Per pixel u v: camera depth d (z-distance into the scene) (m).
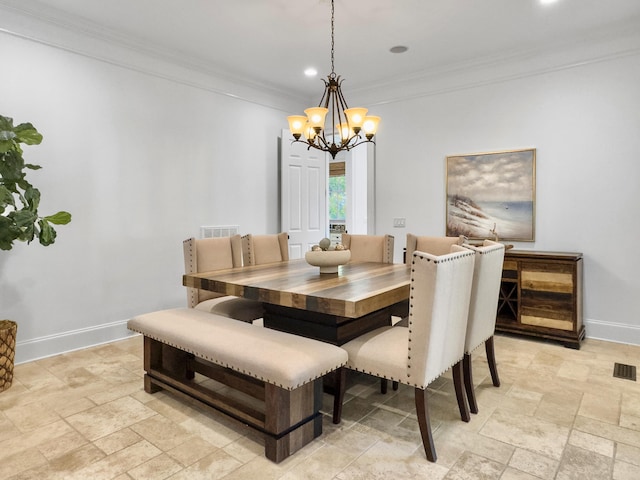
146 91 3.87
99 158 3.55
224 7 3.14
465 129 4.38
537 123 3.95
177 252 4.16
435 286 1.81
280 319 2.82
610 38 3.54
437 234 4.61
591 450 1.96
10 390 2.63
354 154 7.06
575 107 3.76
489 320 2.57
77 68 3.40
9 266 3.07
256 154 4.96
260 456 1.93
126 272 3.76
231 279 2.63
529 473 1.78
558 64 3.81
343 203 7.53
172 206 4.11
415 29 3.52
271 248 3.75
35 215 2.49
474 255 2.23
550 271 3.53
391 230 4.95
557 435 2.09
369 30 3.54
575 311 3.44
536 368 3.02
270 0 3.03
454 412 2.36
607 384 2.72
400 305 3.17
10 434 2.10
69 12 3.22
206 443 2.04
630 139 3.52
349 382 2.84
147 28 3.50
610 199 3.63
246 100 4.81
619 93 3.55
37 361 3.16
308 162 5.46
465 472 1.80
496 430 2.15
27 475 1.77
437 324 1.88
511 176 4.10
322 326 2.58
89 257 3.51
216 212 4.53
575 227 3.79
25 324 3.16
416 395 1.91
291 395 1.93
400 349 2.04
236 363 1.98
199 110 4.34
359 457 1.92
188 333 2.29
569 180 3.81
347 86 5.03
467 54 4.06
